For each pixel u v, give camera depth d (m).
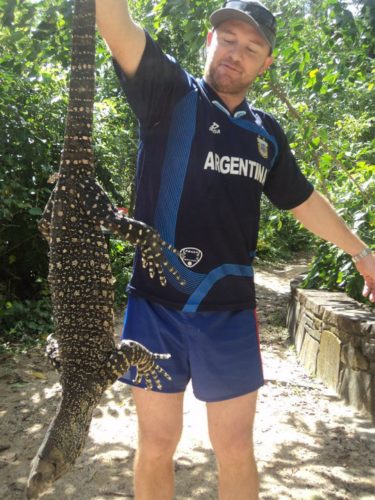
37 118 8.20
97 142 9.59
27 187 8.04
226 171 2.85
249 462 3.01
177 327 2.92
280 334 8.35
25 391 5.70
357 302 6.58
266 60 3.04
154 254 2.59
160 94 2.75
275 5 5.50
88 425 2.69
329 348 6.06
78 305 2.59
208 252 2.86
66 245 2.55
